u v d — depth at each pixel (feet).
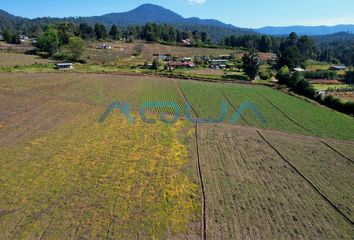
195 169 90.17
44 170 84.12
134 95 178.19
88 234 60.13
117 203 70.74
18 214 65.21
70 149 98.53
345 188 83.71
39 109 139.23
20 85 183.11
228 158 99.25
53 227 61.67
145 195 74.74
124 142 106.93
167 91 194.59
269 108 167.32
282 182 85.35
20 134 108.78
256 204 73.87
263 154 104.06
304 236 63.41
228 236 62.23
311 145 114.62
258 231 64.18
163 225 64.28
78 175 82.43
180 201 73.31
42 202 69.72
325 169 94.84
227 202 74.08
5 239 57.88
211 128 128.16
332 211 72.74
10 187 75.00
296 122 143.64
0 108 136.87
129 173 85.10
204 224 65.62
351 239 63.26
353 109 163.02
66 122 124.06
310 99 197.16
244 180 85.30
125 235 60.44
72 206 68.69
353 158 103.91
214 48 529.45
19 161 88.48
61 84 193.36
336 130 133.90
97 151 98.17
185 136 116.67
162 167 89.92
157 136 114.62
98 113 138.62
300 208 73.26
